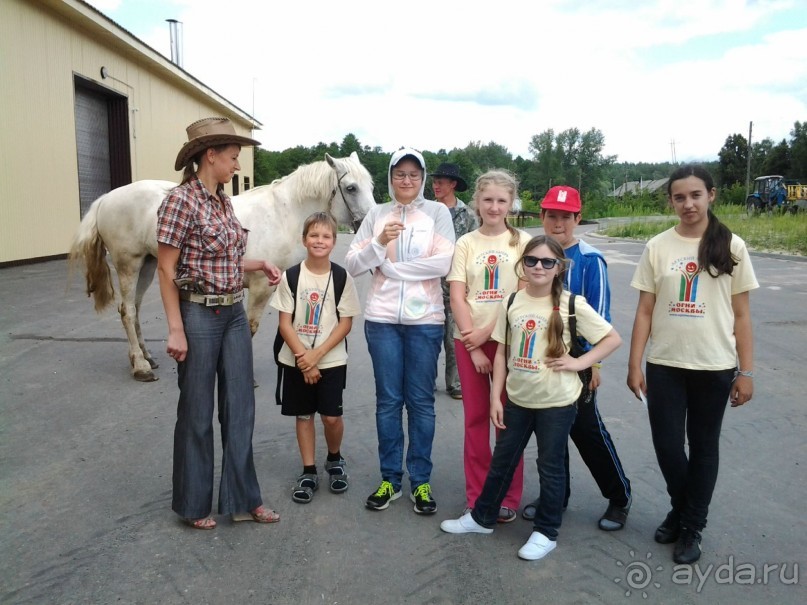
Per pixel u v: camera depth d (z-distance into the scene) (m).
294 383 3.40
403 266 3.25
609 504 3.19
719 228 2.71
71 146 14.16
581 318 2.82
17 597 2.50
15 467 3.69
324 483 3.63
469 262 3.19
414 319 3.24
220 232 2.95
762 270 13.48
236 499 3.11
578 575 2.73
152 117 19.06
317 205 5.47
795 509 3.33
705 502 2.81
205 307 2.97
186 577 2.67
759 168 64.44
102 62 15.62
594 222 41.59
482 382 3.19
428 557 2.87
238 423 3.10
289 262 5.55
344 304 3.41
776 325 7.90
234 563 2.79
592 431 3.01
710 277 2.74
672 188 2.79
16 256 12.16
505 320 2.93
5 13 11.63
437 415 4.80
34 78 12.61
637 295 10.32
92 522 3.11
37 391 5.03
